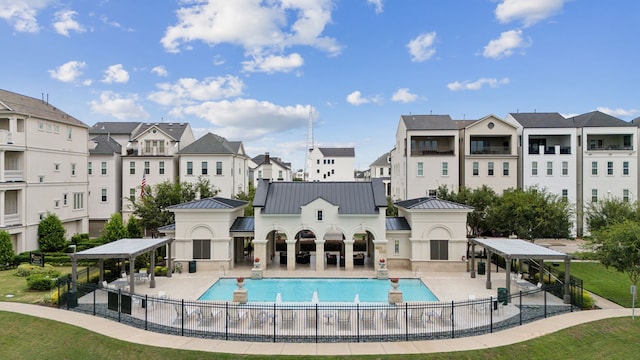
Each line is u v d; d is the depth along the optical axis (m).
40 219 41.38
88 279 27.20
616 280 29.98
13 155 39.81
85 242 41.88
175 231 34.00
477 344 17.98
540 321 20.84
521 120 54.69
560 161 52.84
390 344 18.05
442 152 54.84
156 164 57.28
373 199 34.84
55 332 19.14
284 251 40.28
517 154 53.47
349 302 24.31
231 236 34.41
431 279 30.64
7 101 39.66
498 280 30.28
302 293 27.39
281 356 16.73
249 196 56.88
